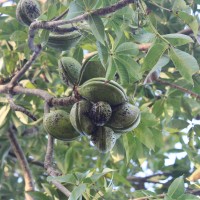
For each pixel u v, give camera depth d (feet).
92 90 3.93
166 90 6.18
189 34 5.64
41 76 6.38
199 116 6.45
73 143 6.59
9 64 5.76
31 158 6.72
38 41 4.87
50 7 4.32
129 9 4.35
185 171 6.48
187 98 5.83
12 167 6.85
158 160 7.06
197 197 4.12
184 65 4.09
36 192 4.85
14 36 5.35
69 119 4.14
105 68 4.04
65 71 4.32
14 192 6.68
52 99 4.33
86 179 4.17
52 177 4.11
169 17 5.72
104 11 3.99
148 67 4.14
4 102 5.61
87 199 4.43
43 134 6.48
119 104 3.98
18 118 5.86
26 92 4.75
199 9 5.65
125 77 4.25
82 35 4.65
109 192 4.56
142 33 4.22
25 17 4.83
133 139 5.13
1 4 6.37
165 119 6.13
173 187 4.15
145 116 4.99
